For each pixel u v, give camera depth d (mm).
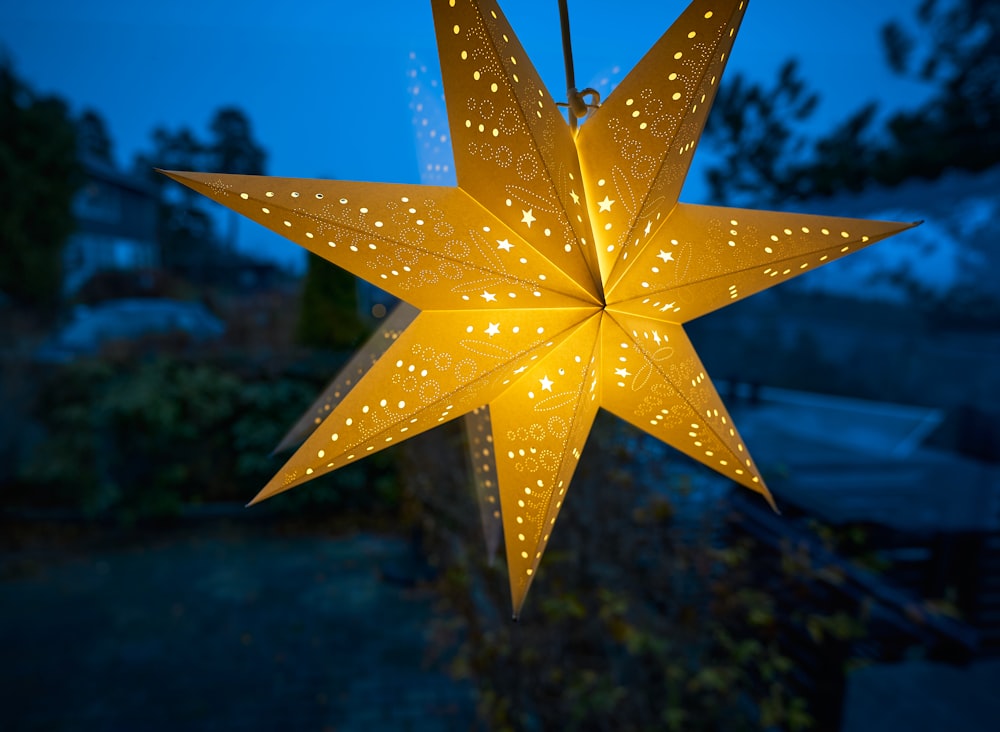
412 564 5645
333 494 6777
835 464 6133
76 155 7438
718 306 965
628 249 813
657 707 3051
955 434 6344
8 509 6695
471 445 1188
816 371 9898
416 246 778
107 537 6492
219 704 3928
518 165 724
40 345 7188
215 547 6305
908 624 3754
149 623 4863
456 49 672
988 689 3254
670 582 3199
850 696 3236
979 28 6730
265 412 6879
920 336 8352
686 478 3283
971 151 6996
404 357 847
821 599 3594
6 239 6969
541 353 870
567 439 872
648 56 720
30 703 3895
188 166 7996
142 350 7121
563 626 2990
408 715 3865
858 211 7812
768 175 8391
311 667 4324
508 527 879
